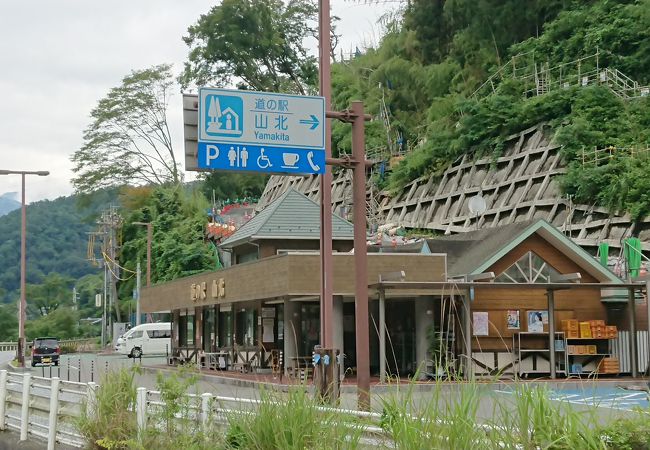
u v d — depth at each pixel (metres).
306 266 26.83
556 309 29.23
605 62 53.25
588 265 28.97
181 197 81.62
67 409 13.86
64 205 168.50
